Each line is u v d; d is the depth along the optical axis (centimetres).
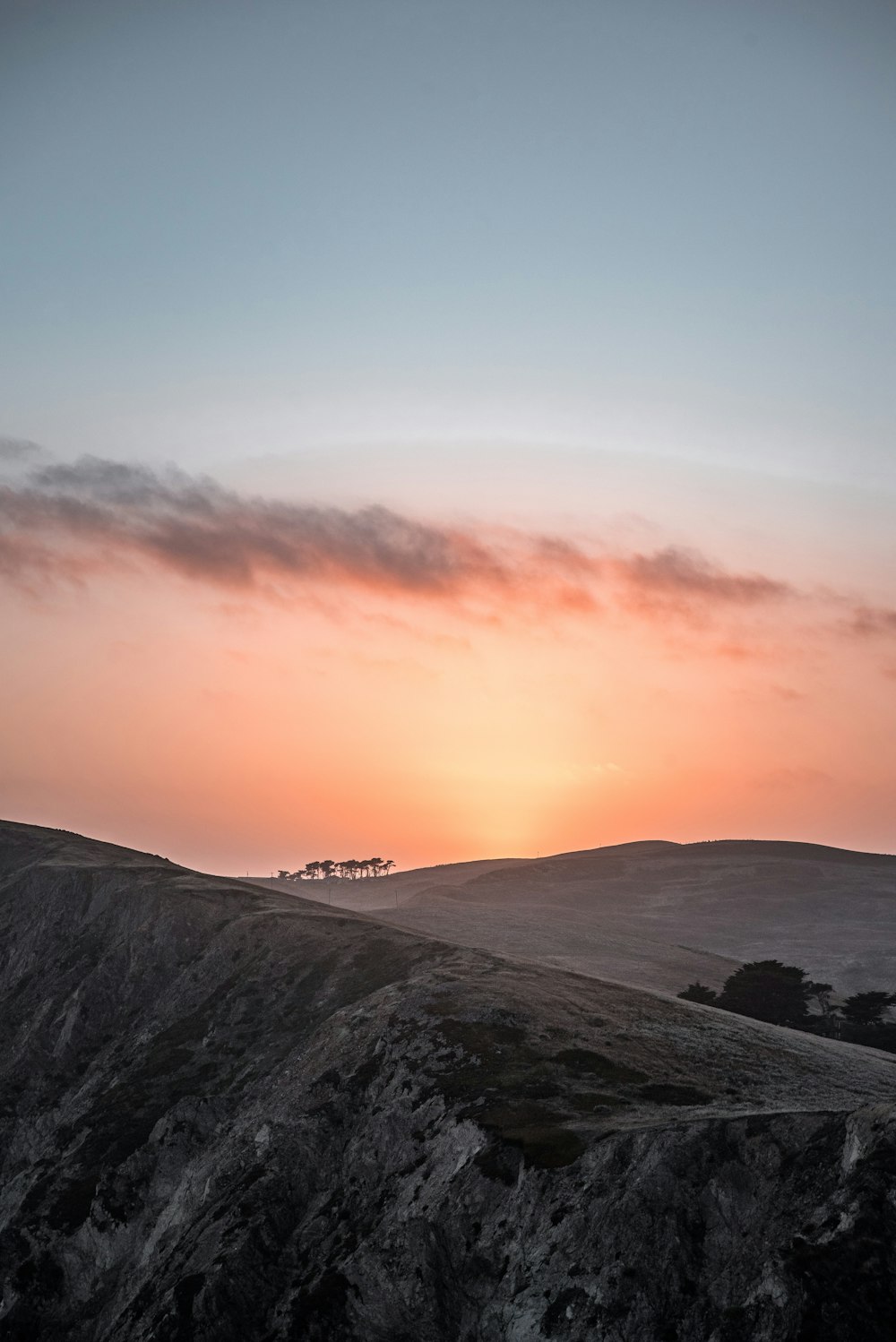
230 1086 7494
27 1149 8200
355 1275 4638
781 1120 4291
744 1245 3859
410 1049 6341
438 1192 4862
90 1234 6444
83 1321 6031
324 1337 4425
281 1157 5803
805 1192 3897
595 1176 4356
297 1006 8462
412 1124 5603
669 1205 4072
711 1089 5381
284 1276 5034
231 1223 5388
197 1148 6969
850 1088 5566
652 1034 6462
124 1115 7494
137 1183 6750
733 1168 4150
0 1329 5997
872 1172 3688
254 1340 4712
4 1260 6412
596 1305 3866
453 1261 4484
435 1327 4291
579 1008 6962
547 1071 5706
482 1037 6275
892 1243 3450
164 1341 4728
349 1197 5406
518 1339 3972
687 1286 3812
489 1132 5012
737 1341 3428
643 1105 5128
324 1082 6462
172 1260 5409
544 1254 4188
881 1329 3241
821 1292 3375
